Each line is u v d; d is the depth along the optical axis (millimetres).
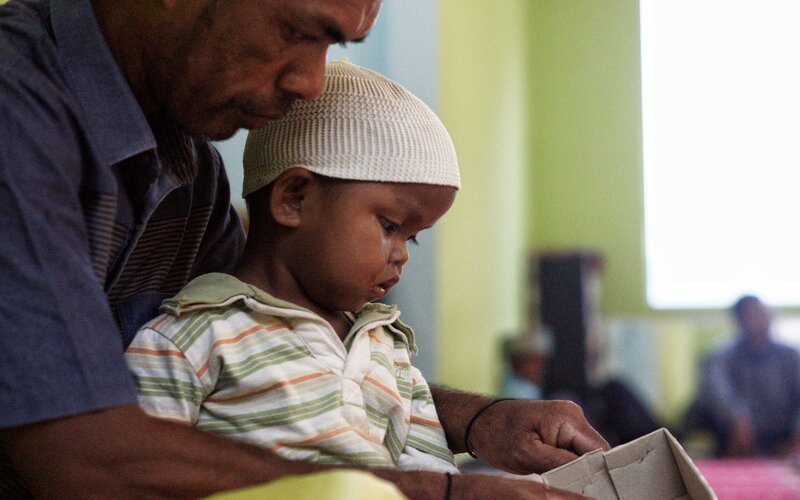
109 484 835
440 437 1230
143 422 854
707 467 5039
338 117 1129
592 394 6008
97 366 844
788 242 7094
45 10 1025
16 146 867
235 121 1047
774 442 5723
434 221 1174
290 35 982
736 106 7207
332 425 1062
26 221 844
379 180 1115
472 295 4895
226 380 1050
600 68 7293
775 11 7277
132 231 1096
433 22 4059
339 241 1117
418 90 4074
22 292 833
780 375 5773
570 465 1027
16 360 823
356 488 695
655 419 5949
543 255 6176
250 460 867
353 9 979
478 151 5070
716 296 7117
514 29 6477
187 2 982
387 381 1158
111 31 1021
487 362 5293
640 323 6824
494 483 901
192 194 1239
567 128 7340
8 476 1011
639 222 7188
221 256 1363
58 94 924
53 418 826
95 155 953
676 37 7320
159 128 1111
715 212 7168
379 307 1234
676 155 7254
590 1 7320
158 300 1175
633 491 1047
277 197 1137
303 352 1089
